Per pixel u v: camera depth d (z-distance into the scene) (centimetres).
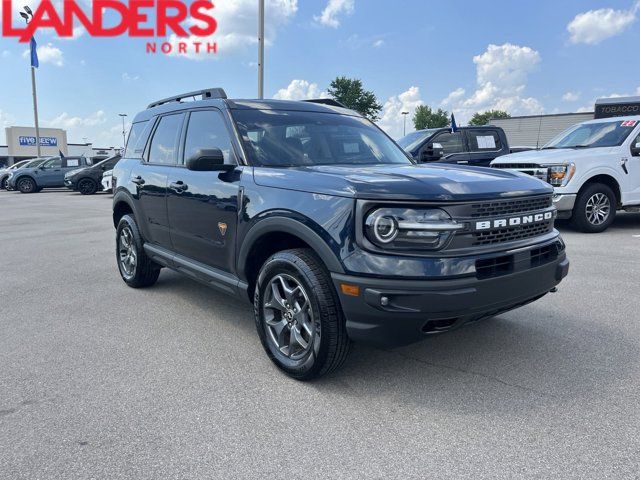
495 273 291
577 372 330
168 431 269
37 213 1436
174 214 448
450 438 259
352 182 293
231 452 249
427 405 293
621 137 863
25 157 6869
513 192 310
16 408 294
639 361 346
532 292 313
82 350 384
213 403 299
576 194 821
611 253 687
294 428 271
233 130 391
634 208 873
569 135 955
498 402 294
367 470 234
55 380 331
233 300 520
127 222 553
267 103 432
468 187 295
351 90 5472
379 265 275
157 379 332
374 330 281
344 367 345
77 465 240
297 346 328
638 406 285
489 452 246
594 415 277
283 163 378
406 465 237
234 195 364
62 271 661
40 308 494
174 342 400
